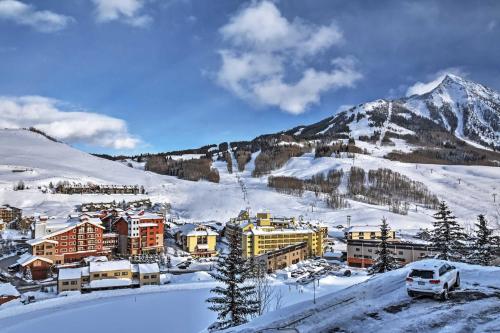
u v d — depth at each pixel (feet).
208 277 396.16
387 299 76.38
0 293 319.06
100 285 354.74
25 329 218.38
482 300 71.92
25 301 320.09
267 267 436.76
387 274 96.78
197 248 576.20
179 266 489.67
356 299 77.56
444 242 210.18
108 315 242.17
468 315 63.72
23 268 429.79
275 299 198.90
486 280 87.61
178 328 207.72
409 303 73.10
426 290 74.02
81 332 207.82
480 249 212.43
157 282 371.15
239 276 143.64
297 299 204.95
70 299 298.76
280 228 559.79
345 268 449.48
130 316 237.04
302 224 596.70
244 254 513.04
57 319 236.22
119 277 366.43
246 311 125.90
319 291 247.70
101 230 529.86
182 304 267.39
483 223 218.38
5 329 220.02
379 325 62.49
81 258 509.76
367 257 463.01
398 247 431.43
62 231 499.51
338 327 63.41
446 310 66.85
